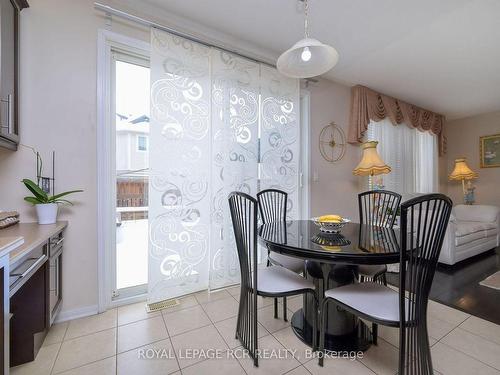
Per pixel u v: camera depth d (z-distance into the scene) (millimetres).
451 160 5105
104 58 1930
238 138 2490
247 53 2633
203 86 2287
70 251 1825
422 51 2656
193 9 2096
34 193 1612
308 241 1531
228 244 2436
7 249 826
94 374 1320
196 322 1823
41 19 1734
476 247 3311
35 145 1716
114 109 2055
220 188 2381
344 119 3486
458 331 1707
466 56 2742
